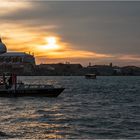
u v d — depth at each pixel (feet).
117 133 103.81
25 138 94.43
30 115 143.02
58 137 97.04
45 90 226.99
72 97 257.34
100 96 275.39
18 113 150.20
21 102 202.18
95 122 124.67
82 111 162.30
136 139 94.94
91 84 572.51
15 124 116.98
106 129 110.32
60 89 229.04
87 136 98.99
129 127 114.32
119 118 136.15
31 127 111.45
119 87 456.45
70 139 94.58
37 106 183.11
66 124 119.24
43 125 116.06
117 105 196.65
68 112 157.38
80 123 122.11
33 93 226.17
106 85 527.81
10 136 96.48
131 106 190.19
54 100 220.84
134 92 336.49
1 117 134.31
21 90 224.53
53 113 152.35
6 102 201.16
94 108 177.78
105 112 158.20
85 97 261.24
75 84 568.41
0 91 223.71
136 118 136.46
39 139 93.86
